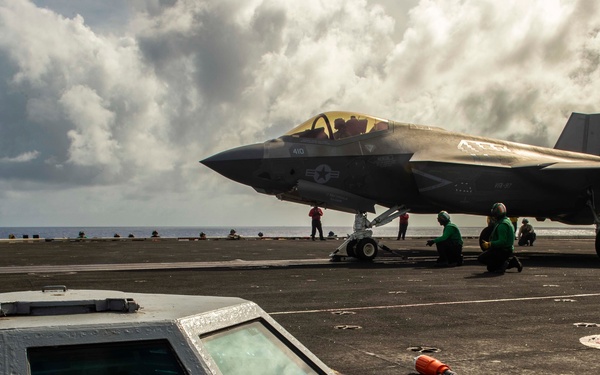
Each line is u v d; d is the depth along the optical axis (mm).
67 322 1982
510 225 15688
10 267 18016
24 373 1809
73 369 1906
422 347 7000
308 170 19031
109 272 16078
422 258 21969
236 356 2227
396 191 19906
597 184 20328
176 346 2023
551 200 20609
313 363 2455
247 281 13742
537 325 8367
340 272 16016
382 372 5898
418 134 20625
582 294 11492
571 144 27484
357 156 19359
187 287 12562
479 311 9539
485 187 19734
